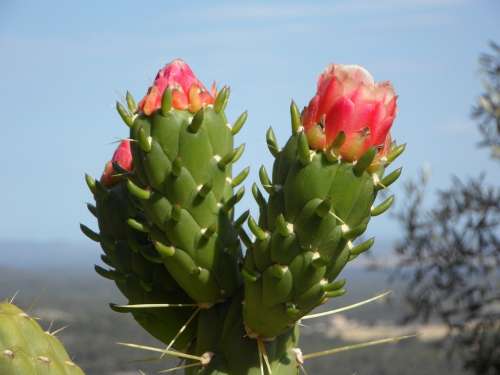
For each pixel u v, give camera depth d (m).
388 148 1.66
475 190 6.30
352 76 1.63
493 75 6.06
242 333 1.80
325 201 1.59
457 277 6.36
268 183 1.70
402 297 6.71
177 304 1.94
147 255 1.88
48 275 90.38
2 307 1.61
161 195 1.77
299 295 1.67
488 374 6.12
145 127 1.76
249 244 1.71
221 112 1.80
